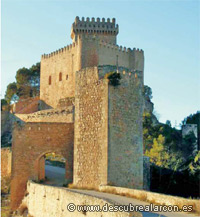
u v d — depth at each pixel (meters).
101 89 38.53
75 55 95.56
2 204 46.34
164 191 46.94
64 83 97.69
